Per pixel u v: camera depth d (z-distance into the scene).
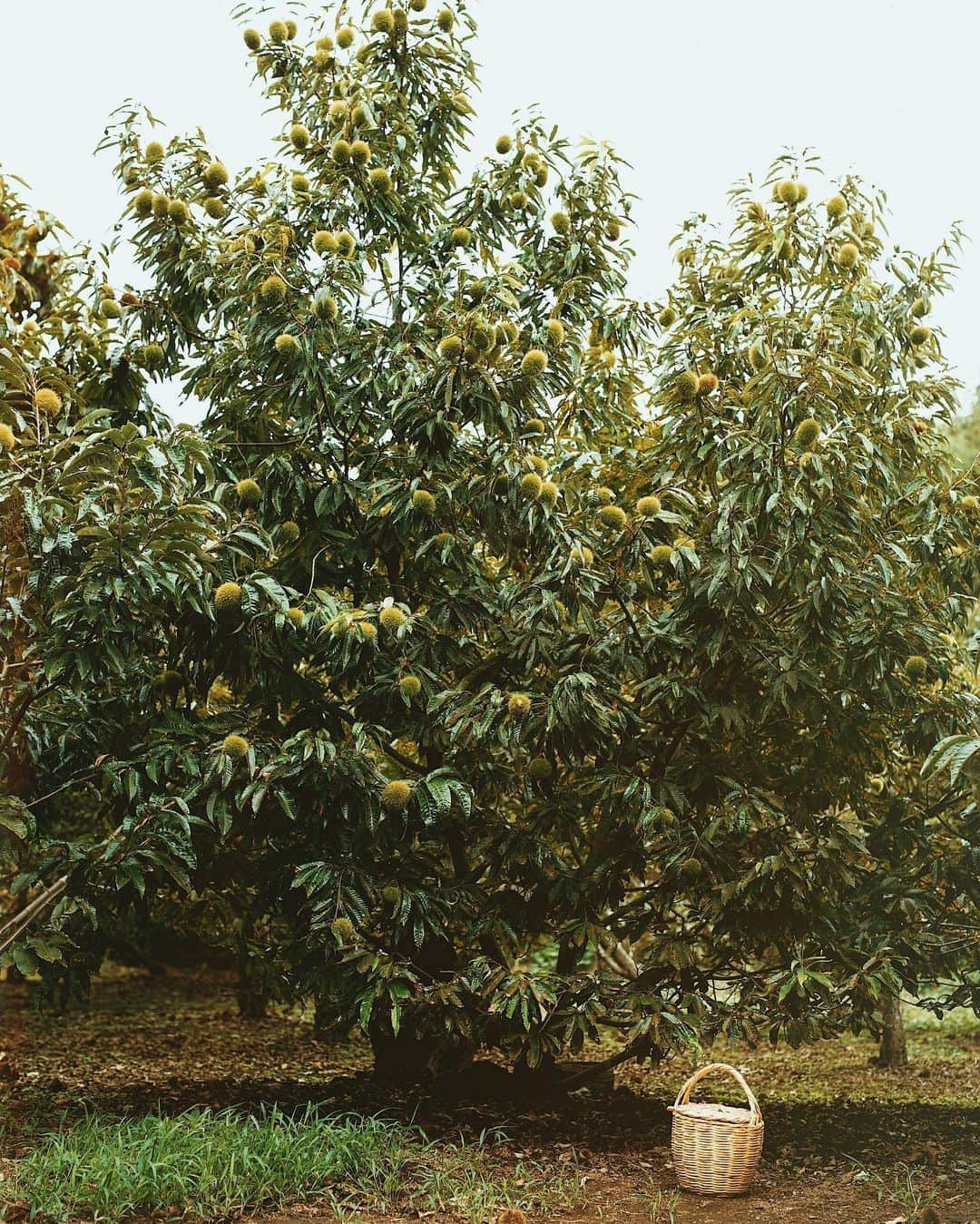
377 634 5.18
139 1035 8.32
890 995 5.43
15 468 4.33
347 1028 5.15
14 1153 4.48
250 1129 4.48
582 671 4.88
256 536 4.67
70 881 4.75
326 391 5.23
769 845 5.13
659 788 5.02
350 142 5.74
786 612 5.40
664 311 5.83
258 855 5.64
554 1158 4.86
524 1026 5.13
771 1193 4.46
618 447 6.02
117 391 5.74
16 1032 8.19
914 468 5.72
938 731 5.33
